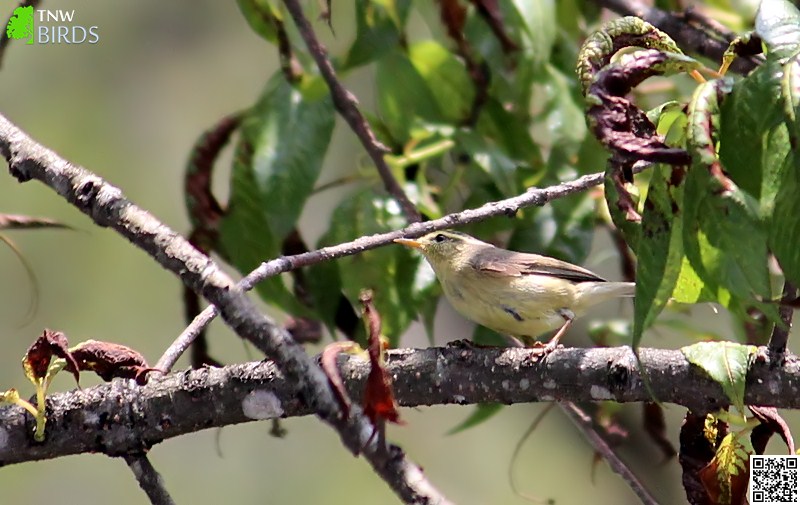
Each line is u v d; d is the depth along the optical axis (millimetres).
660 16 10461
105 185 6555
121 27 15000
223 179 14375
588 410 11266
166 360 7090
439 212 9930
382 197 9453
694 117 4969
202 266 6117
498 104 10555
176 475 14391
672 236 5250
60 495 14125
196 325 7262
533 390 7074
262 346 5906
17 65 14617
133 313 14359
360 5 9656
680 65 5492
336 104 9539
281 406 6895
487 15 10586
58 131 14508
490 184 10180
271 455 14680
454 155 10547
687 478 7312
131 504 14336
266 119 9438
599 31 5855
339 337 10289
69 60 14781
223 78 15008
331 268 9461
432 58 10547
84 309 14250
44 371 6816
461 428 10102
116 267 14445
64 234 14383
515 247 10219
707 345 6711
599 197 10258
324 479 14500
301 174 9273
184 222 14555
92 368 7059
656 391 6805
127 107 14805
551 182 10227
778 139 4883
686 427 7293
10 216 7953
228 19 15203
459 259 9508
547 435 14898
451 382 7156
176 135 14836
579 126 10359
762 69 5016
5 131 6895
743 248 4777
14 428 6828
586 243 10148
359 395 7027
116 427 6902
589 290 9539
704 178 4859
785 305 4762
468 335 14922
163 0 15164
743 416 6363
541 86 10438
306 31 9398
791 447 6852
